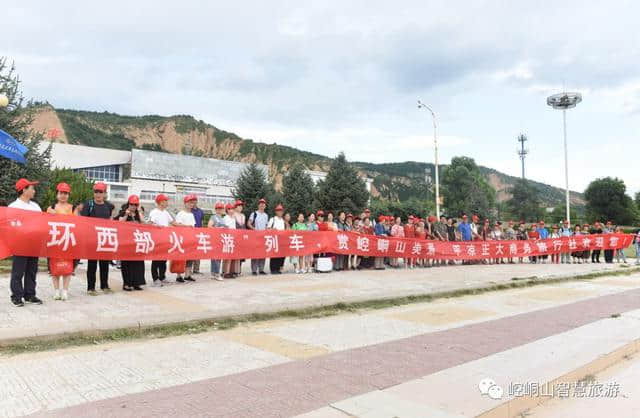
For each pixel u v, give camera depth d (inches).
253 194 1788.9
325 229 569.3
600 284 533.6
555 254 832.3
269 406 148.3
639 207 3983.8
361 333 262.4
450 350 224.2
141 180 2883.9
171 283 424.2
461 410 147.1
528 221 3575.3
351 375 182.7
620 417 163.0
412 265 663.1
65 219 318.0
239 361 201.9
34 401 150.2
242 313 296.0
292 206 1745.8
